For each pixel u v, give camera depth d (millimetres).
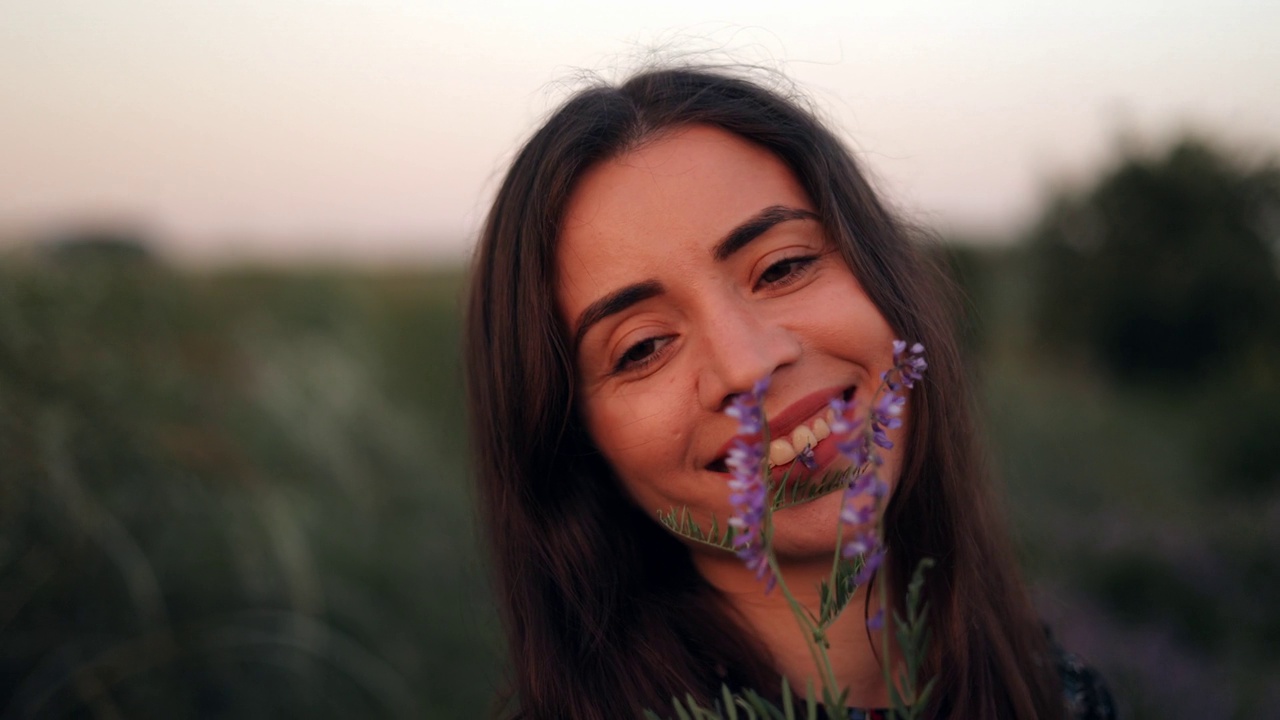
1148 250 10805
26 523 2639
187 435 3215
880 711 1335
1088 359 11250
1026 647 1693
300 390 4500
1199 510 5539
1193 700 3199
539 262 1285
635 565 1427
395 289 7703
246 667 2805
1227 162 10609
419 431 5316
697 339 1199
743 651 1332
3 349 2900
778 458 1149
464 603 3639
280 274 6328
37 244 3756
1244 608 4090
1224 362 10141
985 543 1658
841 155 1460
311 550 3354
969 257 11828
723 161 1237
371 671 3070
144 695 2568
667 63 1616
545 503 1419
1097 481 6133
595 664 1370
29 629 2547
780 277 1239
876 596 1340
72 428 2891
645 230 1189
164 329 3979
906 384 1038
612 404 1269
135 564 2682
